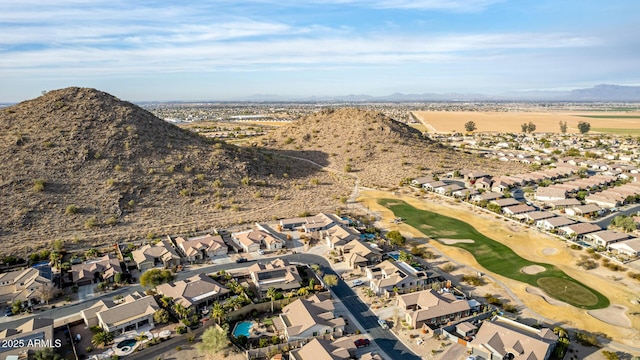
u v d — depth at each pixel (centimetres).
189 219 13588
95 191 13925
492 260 11050
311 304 8262
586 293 9288
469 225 13725
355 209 15350
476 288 9538
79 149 15425
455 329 7881
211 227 13138
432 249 11788
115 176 14825
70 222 12344
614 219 13500
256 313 8394
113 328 7544
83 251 11031
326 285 9469
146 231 12394
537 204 16275
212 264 10725
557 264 10788
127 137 16812
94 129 16700
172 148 17588
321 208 15375
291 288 9262
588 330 7900
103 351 7150
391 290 9338
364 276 10156
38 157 14575
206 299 8638
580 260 10888
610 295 9206
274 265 10100
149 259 10406
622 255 11106
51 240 11312
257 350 7044
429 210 15312
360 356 7069
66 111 17312
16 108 17550
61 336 7531
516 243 12194
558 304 8838
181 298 8494
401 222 13988
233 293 9125
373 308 8706
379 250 11181
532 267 10631
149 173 15588
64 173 14262
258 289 9225
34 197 12900
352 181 19150
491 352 6994
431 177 19462
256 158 19825
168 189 15112
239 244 11931
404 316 8406
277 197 16112
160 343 7319
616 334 7781
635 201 16550
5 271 9838
